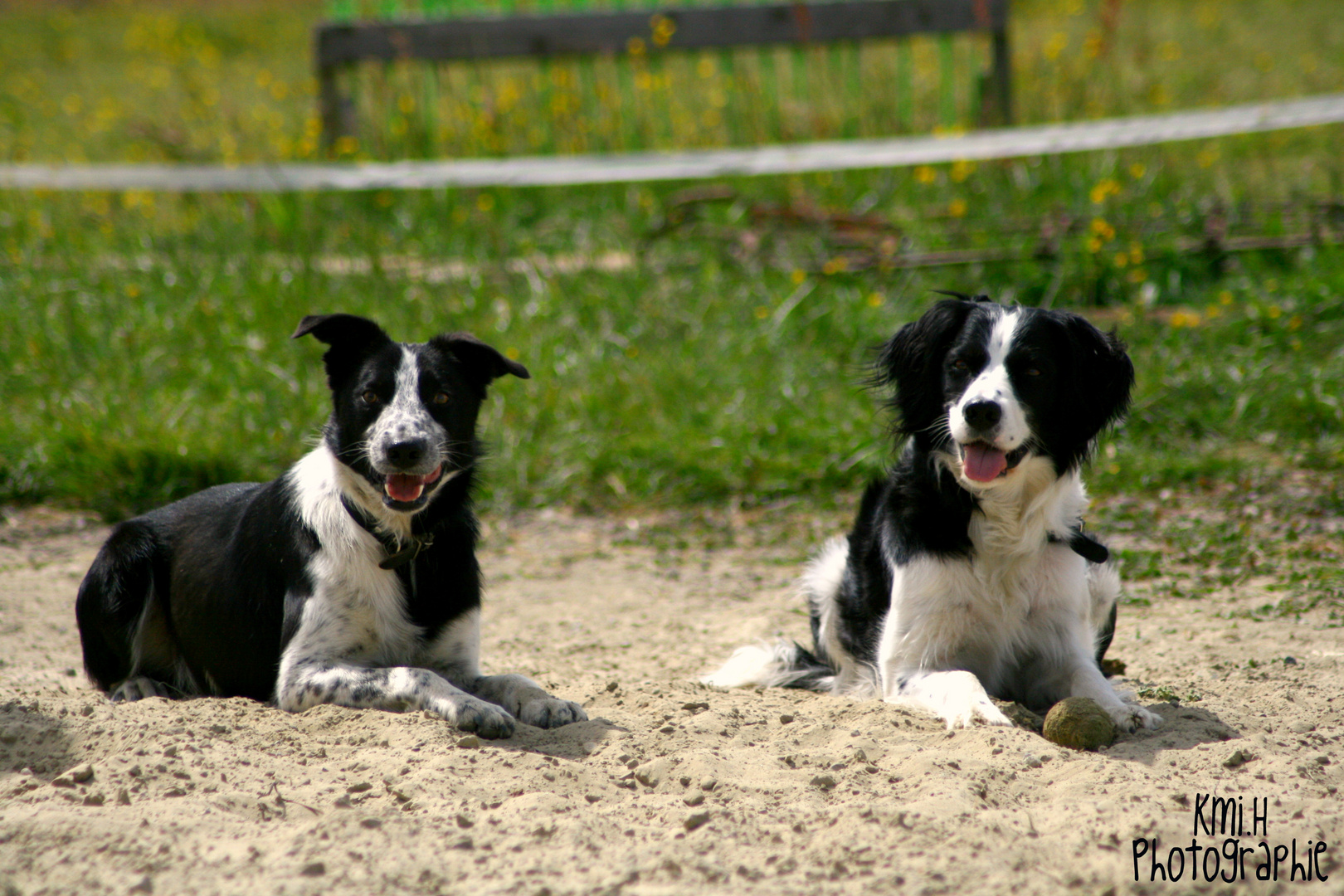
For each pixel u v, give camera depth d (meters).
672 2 21.59
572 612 9.80
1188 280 15.05
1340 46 24.61
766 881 4.47
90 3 45.91
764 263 16.05
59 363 14.23
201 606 7.15
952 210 16.67
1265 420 12.45
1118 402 7.11
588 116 20.34
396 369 6.76
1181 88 21.84
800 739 6.18
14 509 12.06
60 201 18.73
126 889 4.32
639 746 5.98
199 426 13.06
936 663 7.18
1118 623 8.95
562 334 14.55
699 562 10.96
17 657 8.48
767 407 13.30
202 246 17.25
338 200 18.52
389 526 6.78
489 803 5.19
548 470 12.74
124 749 5.70
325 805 5.11
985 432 6.51
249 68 32.06
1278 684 7.22
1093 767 5.59
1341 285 13.95
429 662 7.09
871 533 7.71
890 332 14.14
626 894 4.37
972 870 4.52
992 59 19.94
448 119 20.92
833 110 20.97
